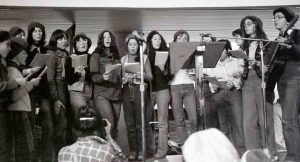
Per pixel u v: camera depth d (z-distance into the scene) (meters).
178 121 4.71
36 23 4.84
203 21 5.14
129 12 5.09
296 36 4.83
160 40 4.98
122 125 4.71
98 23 5.00
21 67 4.60
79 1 5.02
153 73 4.68
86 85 4.75
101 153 2.54
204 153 1.46
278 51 4.85
